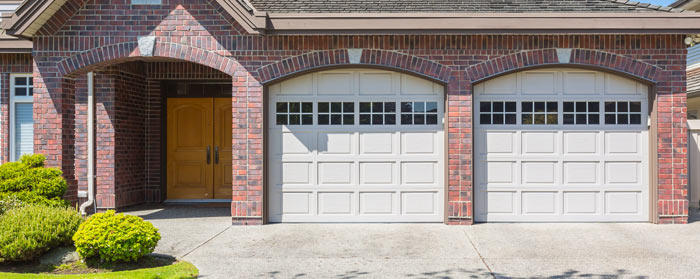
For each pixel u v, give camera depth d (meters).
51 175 8.98
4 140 11.67
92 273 6.68
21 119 11.78
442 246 8.14
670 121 9.66
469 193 9.65
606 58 9.58
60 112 9.84
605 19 9.09
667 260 7.29
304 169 9.96
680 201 9.70
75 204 10.24
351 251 7.87
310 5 10.01
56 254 7.20
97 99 11.44
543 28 9.12
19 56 11.62
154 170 12.76
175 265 7.03
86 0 9.73
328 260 7.39
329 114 9.96
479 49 9.62
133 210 11.66
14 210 7.51
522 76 9.88
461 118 9.63
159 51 9.70
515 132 9.89
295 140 9.96
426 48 9.63
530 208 9.91
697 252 7.71
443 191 9.88
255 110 9.72
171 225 9.83
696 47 15.11
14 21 9.37
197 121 13.06
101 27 9.74
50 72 9.83
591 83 9.87
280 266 7.10
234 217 9.77
